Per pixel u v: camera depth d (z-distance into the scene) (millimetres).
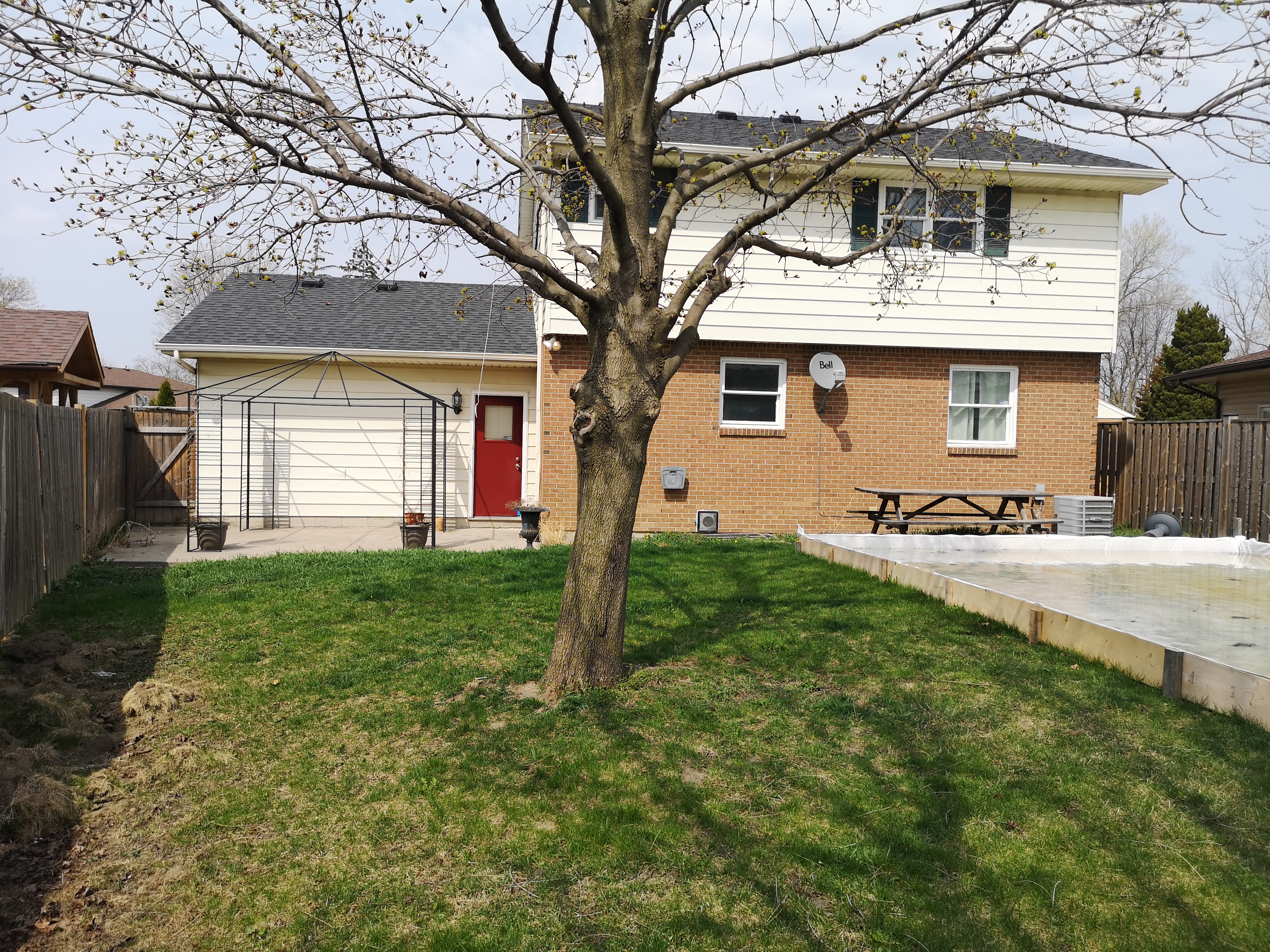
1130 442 15359
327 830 3838
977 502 14398
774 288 13602
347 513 15203
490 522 15656
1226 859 3473
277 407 15008
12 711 4965
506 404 15703
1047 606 7484
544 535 12820
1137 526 15109
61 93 4445
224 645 6590
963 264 13961
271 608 7723
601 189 4750
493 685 5602
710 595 8195
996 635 6715
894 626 7020
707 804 3971
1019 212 13891
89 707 5176
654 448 13703
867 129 6090
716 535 13383
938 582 7992
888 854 3549
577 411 5441
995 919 3143
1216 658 5750
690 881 3404
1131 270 43906
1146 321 47844
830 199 7258
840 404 14070
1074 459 14578
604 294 5309
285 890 3389
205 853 3668
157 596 8242
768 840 3674
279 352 14578
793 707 5160
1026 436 14477
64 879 3475
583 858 3568
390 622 7270
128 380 42625
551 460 13453
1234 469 12992
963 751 4508
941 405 14258
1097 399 14594
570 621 5477
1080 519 12547
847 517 14148
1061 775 4219
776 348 13883
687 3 5531
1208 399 29891
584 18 5523
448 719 5043
